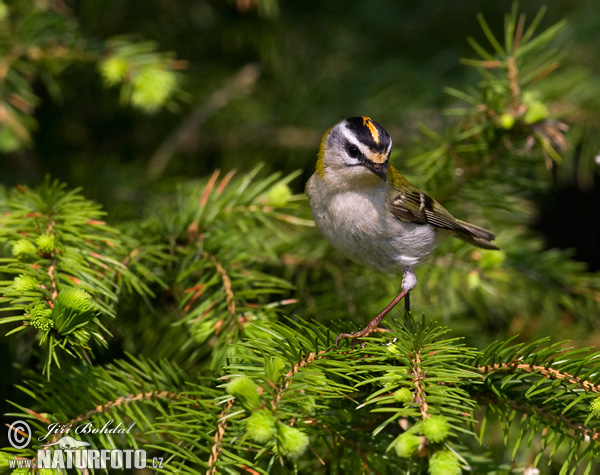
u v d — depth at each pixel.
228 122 10.24
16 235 5.52
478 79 10.16
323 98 10.42
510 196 7.62
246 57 10.62
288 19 10.57
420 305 7.58
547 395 4.71
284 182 6.84
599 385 4.44
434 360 4.54
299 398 4.07
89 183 8.86
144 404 5.51
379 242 6.71
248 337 5.48
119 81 7.34
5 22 7.43
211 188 6.86
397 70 10.63
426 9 11.15
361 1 11.11
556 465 7.19
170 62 7.53
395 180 6.84
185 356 6.84
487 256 7.39
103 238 5.77
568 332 8.27
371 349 4.72
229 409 4.61
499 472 5.39
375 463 5.05
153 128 9.98
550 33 6.62
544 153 7.04
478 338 8.06
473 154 7.15
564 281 7.93
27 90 7.95
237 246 6.55
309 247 7.70
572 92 8.87
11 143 7.66
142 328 6.93
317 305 7.34
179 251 6.44
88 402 4.89
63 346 4.36
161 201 8.81
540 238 10.10
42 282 4.89
